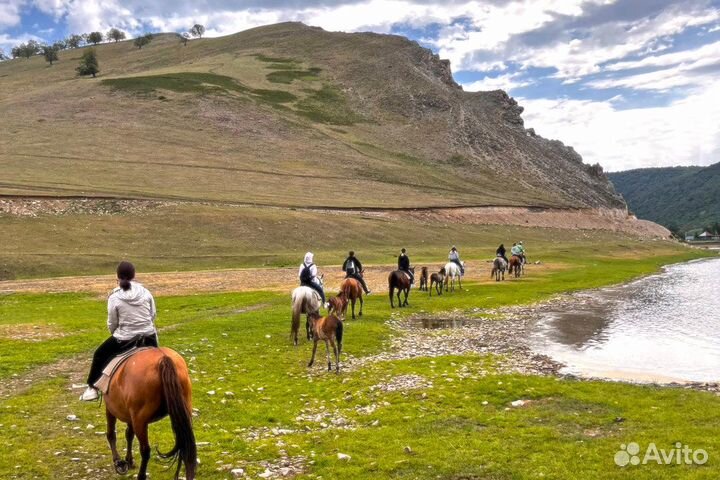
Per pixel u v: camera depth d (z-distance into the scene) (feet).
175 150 408.05
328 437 38.96
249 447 36.83
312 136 505.25
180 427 26.20
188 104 525.75
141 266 186.29
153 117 484.33
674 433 37.76
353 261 99.50
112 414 32.22
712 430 38.19
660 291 147.23
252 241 234.58
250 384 53.83
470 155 540.52
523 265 199.11
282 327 85.40
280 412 45.32
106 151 382.63
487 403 47.14
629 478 30.66
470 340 80.69
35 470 33.12
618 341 81.15
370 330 83.56
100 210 241.35
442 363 63.21
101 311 102.68
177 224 238.48
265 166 401.49
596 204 522.88
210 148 426.92
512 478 31.22
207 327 83.97
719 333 87.92
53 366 61.26
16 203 226.79
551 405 46.62
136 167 350.23
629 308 115.14
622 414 43.42
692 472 31.07
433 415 43.68
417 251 245.86
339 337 59.98
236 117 511.40
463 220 345.72
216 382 54.03
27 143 382.01
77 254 188.34
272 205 294.05
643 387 52.95
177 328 83.10
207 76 625.41
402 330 87.35
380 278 161.89
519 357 69.15
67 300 119.44
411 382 54.19
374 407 46.93
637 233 459.73
